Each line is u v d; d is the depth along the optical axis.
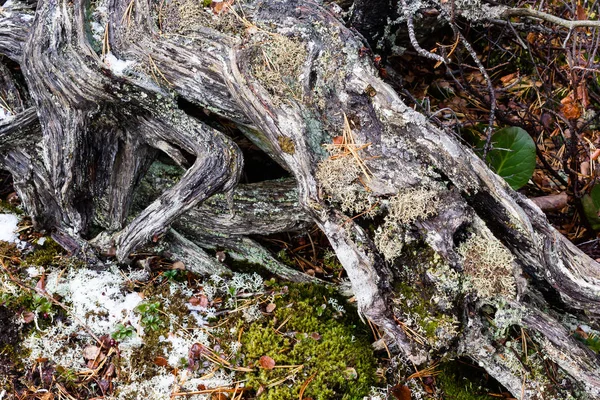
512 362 0.87
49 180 0.94
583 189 0.99
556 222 1.02
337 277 0.99
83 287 0.93
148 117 0.92
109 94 0.90
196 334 0.91
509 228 0.86
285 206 0.97
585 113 1.05
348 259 0.86
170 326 0.92
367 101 0.86
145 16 0.90
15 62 1.00
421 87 1.11
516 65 1.10
